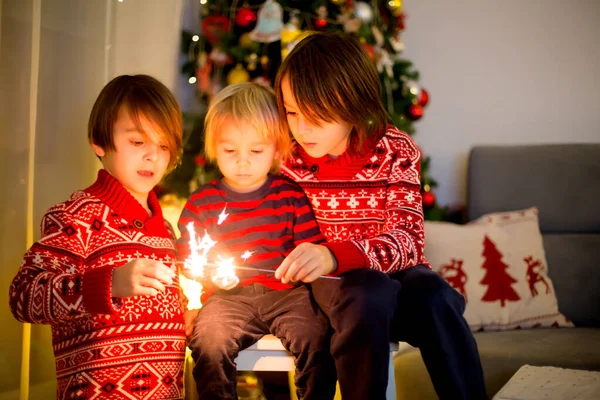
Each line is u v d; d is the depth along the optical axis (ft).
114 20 5.75
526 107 8.39
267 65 7.18
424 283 3.97
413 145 4.76
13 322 5.10
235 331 4.04
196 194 4.62
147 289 3.57
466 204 8.43
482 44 8.47
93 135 4.30
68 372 3.92
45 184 5.35
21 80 5.01
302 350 4.02
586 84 8.23
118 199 4.18
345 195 4.66
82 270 3.95
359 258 3.93
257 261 4.43
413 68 8.72
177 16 6.22
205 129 4.61
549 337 5.88
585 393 4.09
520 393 4.16
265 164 4.45
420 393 5.32
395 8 7.64
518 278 6.45
